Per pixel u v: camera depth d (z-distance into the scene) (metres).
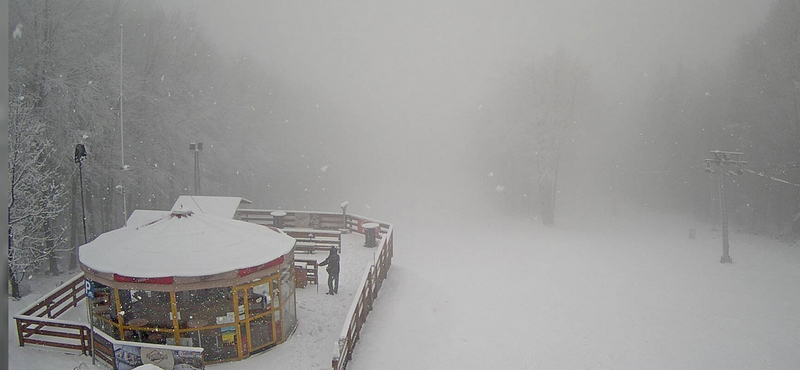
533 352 13.62
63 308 13.05
